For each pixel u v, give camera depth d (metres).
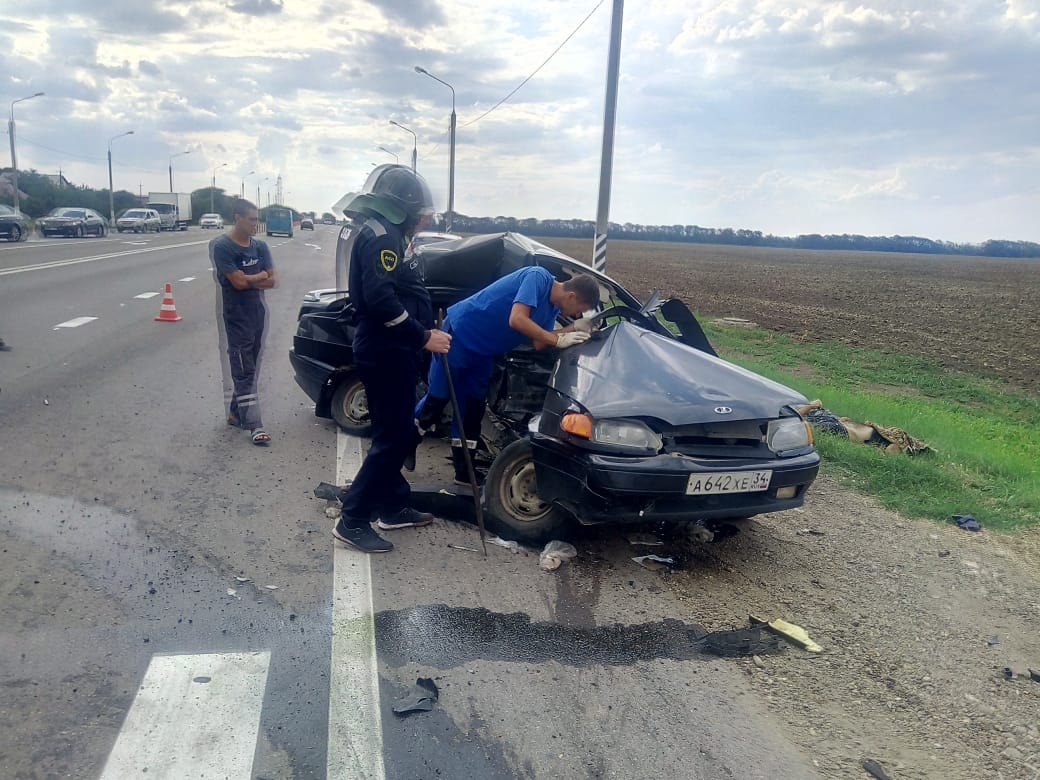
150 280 18.33
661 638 3.71
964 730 3.19
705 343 6.09
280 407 7.46
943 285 48.28
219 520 4.65
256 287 6.18
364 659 3.31
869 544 5.09
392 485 4.35
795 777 2.81
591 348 4.72
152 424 6.54
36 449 5.68
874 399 10.84
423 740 2.83
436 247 6.27
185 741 2.74
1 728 2.73
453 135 33.38
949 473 6.90
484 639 3.56
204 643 3.35
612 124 12.94
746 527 5.21
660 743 2.93
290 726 2.86
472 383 4.96
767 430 4.33
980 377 15.13
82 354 9.17
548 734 2.93
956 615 4.18
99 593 3.70
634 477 4.00
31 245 29.28
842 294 36.59
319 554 4.30
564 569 4.36
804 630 3.90
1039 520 5.80
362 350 4.13
